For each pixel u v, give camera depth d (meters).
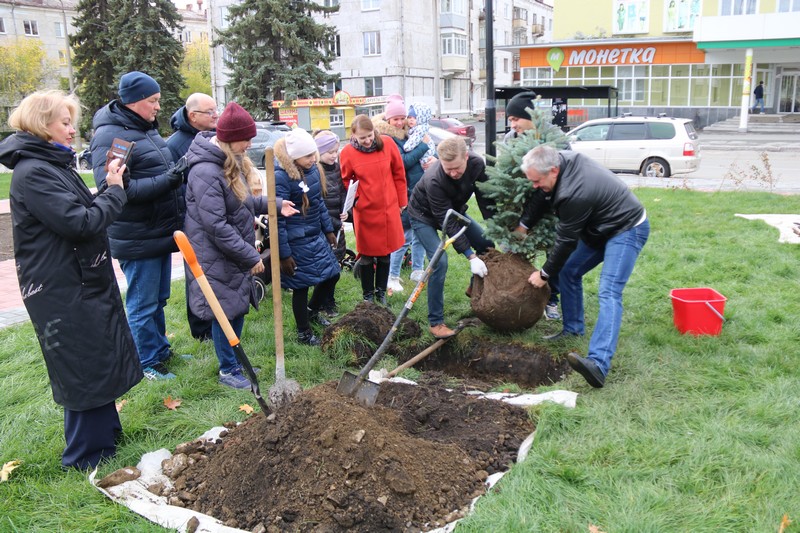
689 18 33.12
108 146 4.14
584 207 4.11
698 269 6.55
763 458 3.21
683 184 13.01
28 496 3.22
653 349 4.68
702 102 31.73
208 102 4.79
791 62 30.73
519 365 4.77
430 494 3.01
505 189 4.75
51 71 43.78
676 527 2.80
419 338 5.17
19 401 4.27
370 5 40.41
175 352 5.03
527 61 33.94
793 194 11.32
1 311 6.38
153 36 32.06
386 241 5.74
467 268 7.04
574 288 4.83
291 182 4.91
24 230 3.13
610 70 32.78
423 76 43.53
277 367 3.65
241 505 3.01
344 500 2.87
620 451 3.37
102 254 3.29
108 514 3.01
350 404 3.44
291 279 5.03
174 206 4.50
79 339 3.25
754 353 4.50
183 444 3.59
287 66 31.19
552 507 2.94
